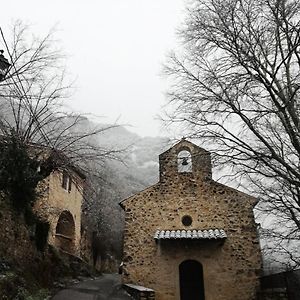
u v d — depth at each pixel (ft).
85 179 45.65
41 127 38.63
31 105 37.65
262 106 28.30
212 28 28.66
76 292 42.60
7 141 37.06
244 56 27.81
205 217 50.62
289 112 27.37
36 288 36.91
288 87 26.81
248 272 47.09
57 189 63.00
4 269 33.09
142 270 48.44
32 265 40.68
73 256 62.39
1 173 35.29
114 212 97.86
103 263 90.17
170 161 53.88
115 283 53.72
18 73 35.29
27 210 41.78
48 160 40.01
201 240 48.49
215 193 51.60
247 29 27.81
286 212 30.55
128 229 50.80
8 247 35.65
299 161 27.78
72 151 37.96
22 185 38.19
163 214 51.16
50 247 51.37
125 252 49.60
